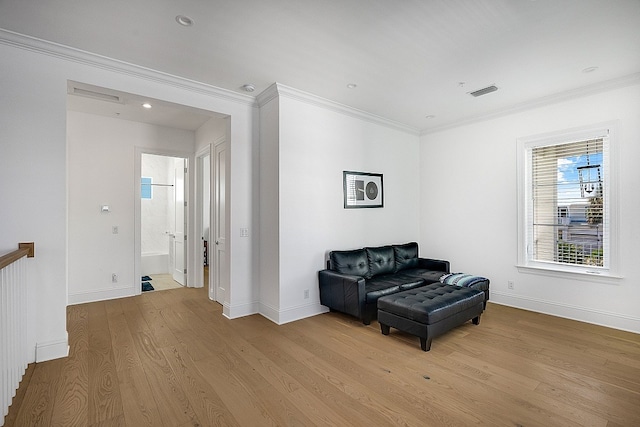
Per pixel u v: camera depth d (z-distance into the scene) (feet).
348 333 10.24
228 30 7.55
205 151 15.67
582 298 11.24
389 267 13.66
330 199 12.74
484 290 12.30
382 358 8.45
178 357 8.50
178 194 18.49
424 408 6.28
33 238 8.00
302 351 8.89
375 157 14.55
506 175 13.30
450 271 15.05
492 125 13.80
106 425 5.76
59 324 8.39
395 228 15.47
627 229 10.28
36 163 8.05
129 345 9.27
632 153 10.18
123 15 6.93
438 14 6.97
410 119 14.79
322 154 12.48
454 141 15.25
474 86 10.97
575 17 7.06
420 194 16.80
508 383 7.19
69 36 7.80
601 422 5.83
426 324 8.68
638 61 9.12
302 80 10.52
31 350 7.99
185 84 10.39
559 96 11.60
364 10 6.81
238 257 11.90
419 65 9.42
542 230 12.42
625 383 7.14
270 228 11.68
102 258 14.39
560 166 11.94
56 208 8.30
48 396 6.62
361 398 6.63
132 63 9.22
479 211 14.24
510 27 7.47
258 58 8.99
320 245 12.41
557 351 8.82
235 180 11.82
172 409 6.24
